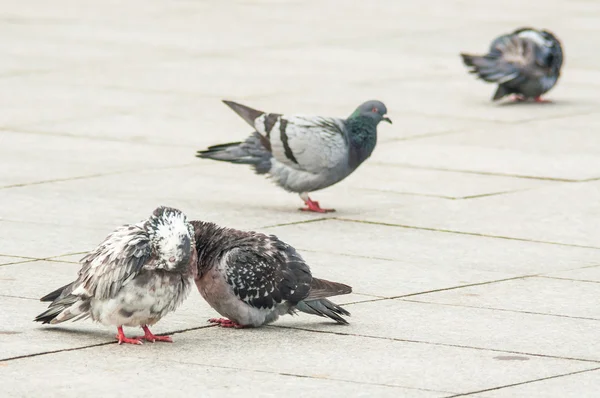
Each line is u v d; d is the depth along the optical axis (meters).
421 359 9.49
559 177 17.00
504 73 22.53
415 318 10.68
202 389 8.68
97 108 21.58
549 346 9.88
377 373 9.12
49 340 9.82
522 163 17.91
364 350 9.73
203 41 30.02
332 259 12.77
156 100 22.45
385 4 38.25
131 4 37.72
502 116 21.72
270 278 10.14
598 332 10.30
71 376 8.91
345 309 10.95
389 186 16.58
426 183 16.70
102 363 9.25
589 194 15.99
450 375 9.09
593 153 18.62
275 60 27.42
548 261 12.77
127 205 14.98
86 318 9.90
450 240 13.65
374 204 15.53
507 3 38.56
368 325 10.46
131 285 9.26
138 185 16.17
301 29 32.44
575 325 10.50
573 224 14.41
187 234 9.21
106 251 9.33
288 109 21.56
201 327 10.42
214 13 35.66
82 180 16.31
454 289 11.66
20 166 17.08
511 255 12.99
